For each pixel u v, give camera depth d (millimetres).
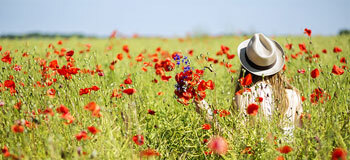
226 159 2693
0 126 2832
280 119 2795
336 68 3123
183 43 11781
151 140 3178
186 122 3391
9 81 2990
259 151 2711
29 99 3166
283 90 2982
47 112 2477
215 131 2959
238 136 2793
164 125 3334
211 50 8336
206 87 2809
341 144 2506
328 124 2797
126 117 3090
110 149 2652
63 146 2629
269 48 2951
